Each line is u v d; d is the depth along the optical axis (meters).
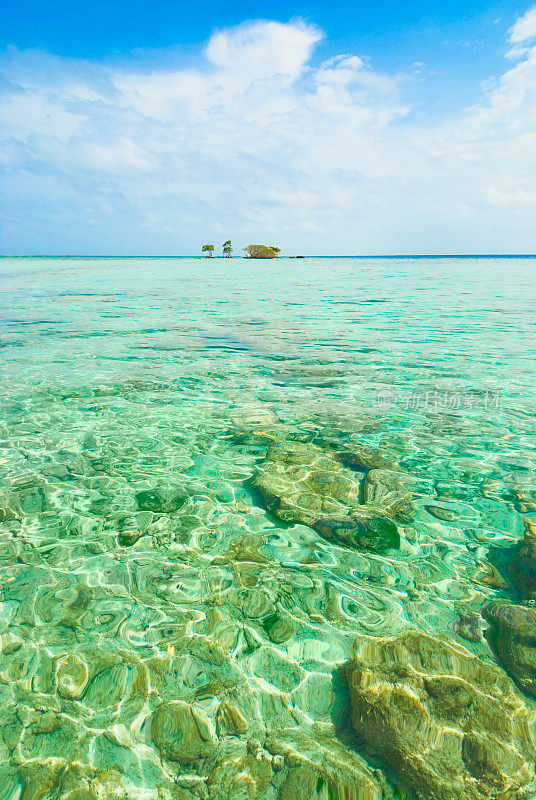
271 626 2.39
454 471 4.05
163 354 8.66
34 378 6.94
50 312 14.32
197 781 1.65
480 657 2.15
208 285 25.58
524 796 1.55
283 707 1.95
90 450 4.50
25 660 2.16
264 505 3.55
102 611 2.48
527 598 2.54
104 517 3.38
